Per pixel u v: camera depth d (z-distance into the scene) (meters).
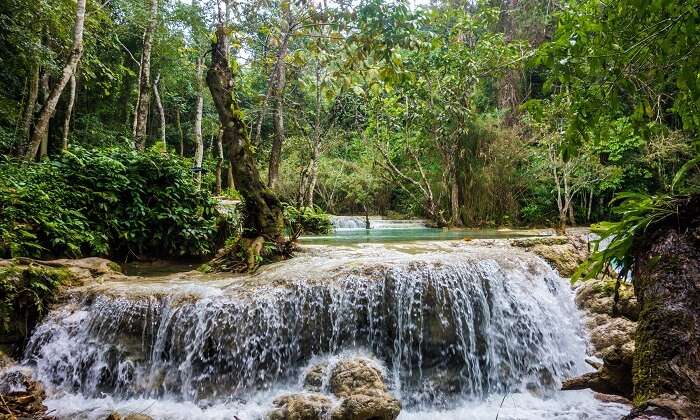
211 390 4.32
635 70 3.04
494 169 14.27
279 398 4.03
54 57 10.44
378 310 4.70
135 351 4.54
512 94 17.31
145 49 12.30
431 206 14.20
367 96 13.23
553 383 4.72
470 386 4.56
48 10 9.43
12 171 6.65
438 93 13.82
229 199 12.05
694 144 2.84
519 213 14.81
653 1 2.44
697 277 2.08
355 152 19.62
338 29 6.33
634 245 2.45
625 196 2.56
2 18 8.72
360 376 4.04
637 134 3.24
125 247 7.23
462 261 5.13
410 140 14.98
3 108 10.49
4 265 4.89
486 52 12.98
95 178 6.89
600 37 2.83
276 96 12.56
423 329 4.64
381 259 5.29
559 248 6.90
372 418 3.59
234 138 6.47
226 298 4.63
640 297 2.35
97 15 12.46
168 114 23.73
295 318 4.63
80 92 16.25
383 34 5.72
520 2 18.42
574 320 5.50
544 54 2.99
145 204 7.40
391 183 17.30
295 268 5.27
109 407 4.12
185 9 14.76
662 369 2.00
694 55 2.66
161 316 4.62
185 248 7.46
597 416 3.83
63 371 4.56
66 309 4.90
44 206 6.09
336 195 18.45
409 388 4.40
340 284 4.76
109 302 4.75
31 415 3.92
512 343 5.03
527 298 5.30
